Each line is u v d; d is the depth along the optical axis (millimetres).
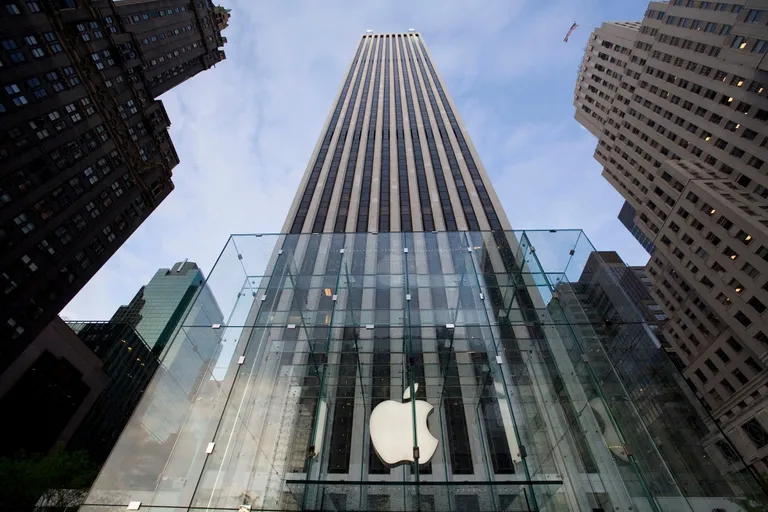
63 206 56125
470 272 12375
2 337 46094
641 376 9391
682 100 61125
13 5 49531
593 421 8766
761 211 46062
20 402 49719
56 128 55375
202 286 11648
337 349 10320
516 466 8203
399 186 44031
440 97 74438
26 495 19016
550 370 9758
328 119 66312
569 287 11602
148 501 7684
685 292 59094
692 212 53625
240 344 10344
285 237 14266
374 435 8852
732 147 52312
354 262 13125
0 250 46719
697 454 8148
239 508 7480
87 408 60312
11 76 49156
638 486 7777
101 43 69312
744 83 50031
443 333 10609
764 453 42375
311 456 8305
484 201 40875
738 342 49000
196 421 8852
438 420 9078
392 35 116500
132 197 72062
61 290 55062
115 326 81000
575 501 7582
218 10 119312
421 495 7629
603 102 88625
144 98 82188
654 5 68250
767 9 46312
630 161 77375
